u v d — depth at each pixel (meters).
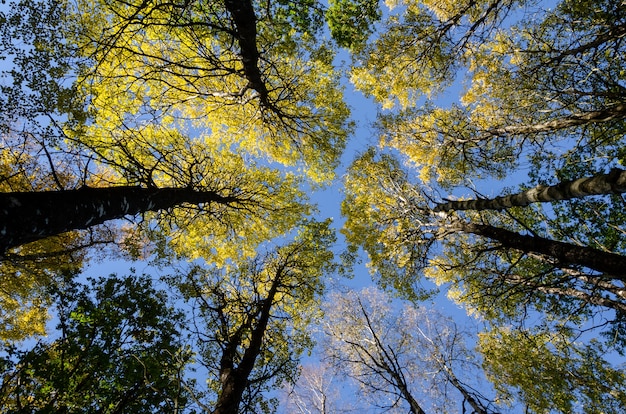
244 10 6.12
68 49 7.77
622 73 8.52
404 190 13.23
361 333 12.32
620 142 9.07
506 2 8.90
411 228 13.30
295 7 7.86
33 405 5.76
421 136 13.08
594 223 9.34
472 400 5.88
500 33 10.95
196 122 12.72
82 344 6.28
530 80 9.74
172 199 6.86
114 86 9.87
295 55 10.87
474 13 10.66
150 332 7.00
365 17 8.43
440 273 12.82
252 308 8.90
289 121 11.94
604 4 8.44
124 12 8.95
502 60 11.30
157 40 9.97
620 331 8.59
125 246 11.53
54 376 5.62
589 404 10.34
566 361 10.77
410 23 11.17
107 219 4.91
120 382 6.11
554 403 10.22
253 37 6.97
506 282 9.51
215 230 12.98
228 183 11.29
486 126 11.59
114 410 6.03
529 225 10.98
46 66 7.44
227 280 10.27
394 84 12.30
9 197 3.21
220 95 10.34
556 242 6.53
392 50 11.37
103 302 6.75
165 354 6.59
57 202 3.74
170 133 10.71
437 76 11.89
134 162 6.42
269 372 8.30
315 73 11.56
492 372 11.16
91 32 8.71
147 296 7.09
